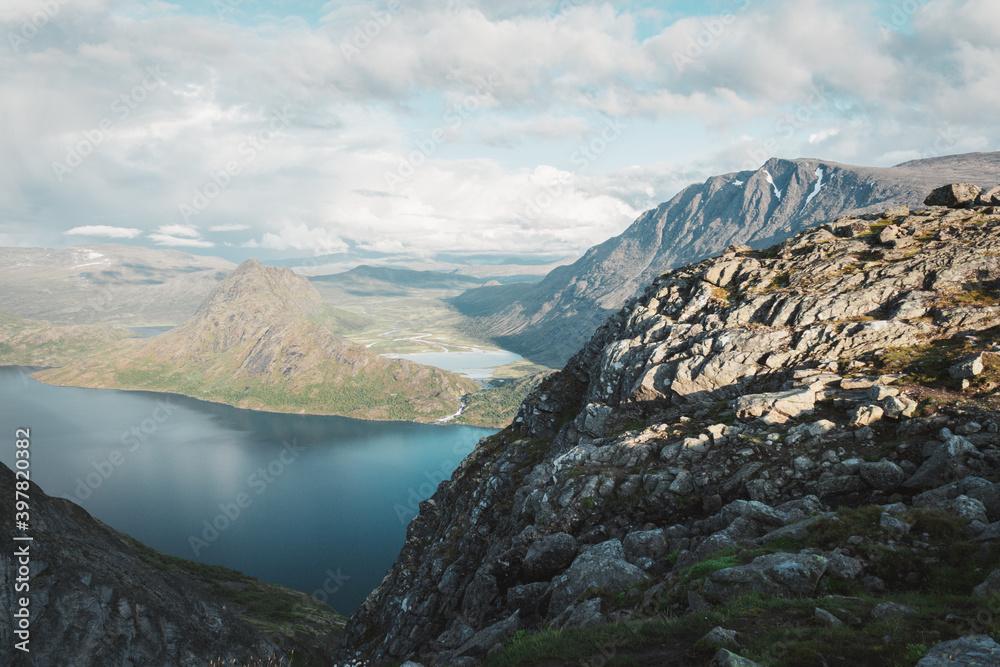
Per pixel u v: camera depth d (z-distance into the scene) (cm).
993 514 2120
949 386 3353
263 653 3881
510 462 6462
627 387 5606
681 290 6794
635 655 1662
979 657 1198
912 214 6169
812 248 6284
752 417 3831
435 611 4959
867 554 1978
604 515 3584
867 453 3058
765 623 1666
